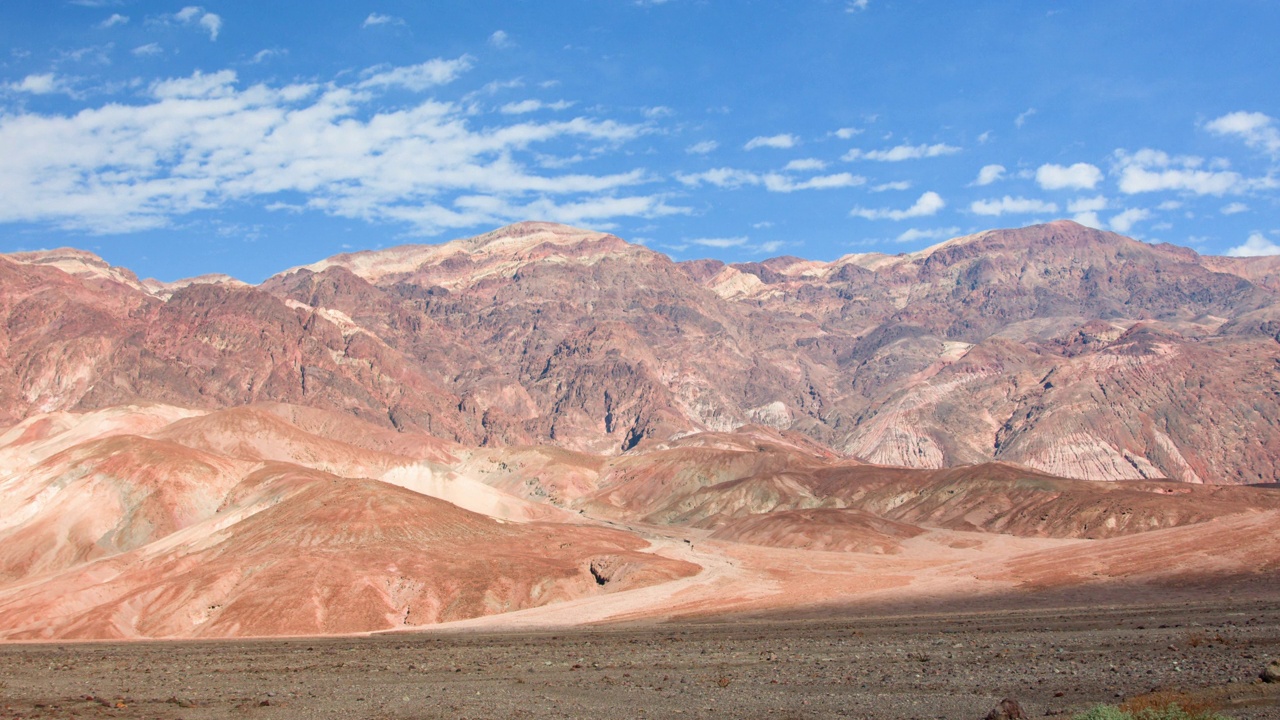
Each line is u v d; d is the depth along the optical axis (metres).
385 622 176.62
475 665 93.31
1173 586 144.00
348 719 65.38
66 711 72.75
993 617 121.38
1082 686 62.75
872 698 63.47
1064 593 148.50
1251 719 50.47
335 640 144.25
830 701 63.31
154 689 84.50
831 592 172.62
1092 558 174.62
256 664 103.81
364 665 97.69
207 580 186.12
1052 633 96.12
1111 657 74.75
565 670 86.12
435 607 182.75
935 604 150.38
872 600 160.50
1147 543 184.12
